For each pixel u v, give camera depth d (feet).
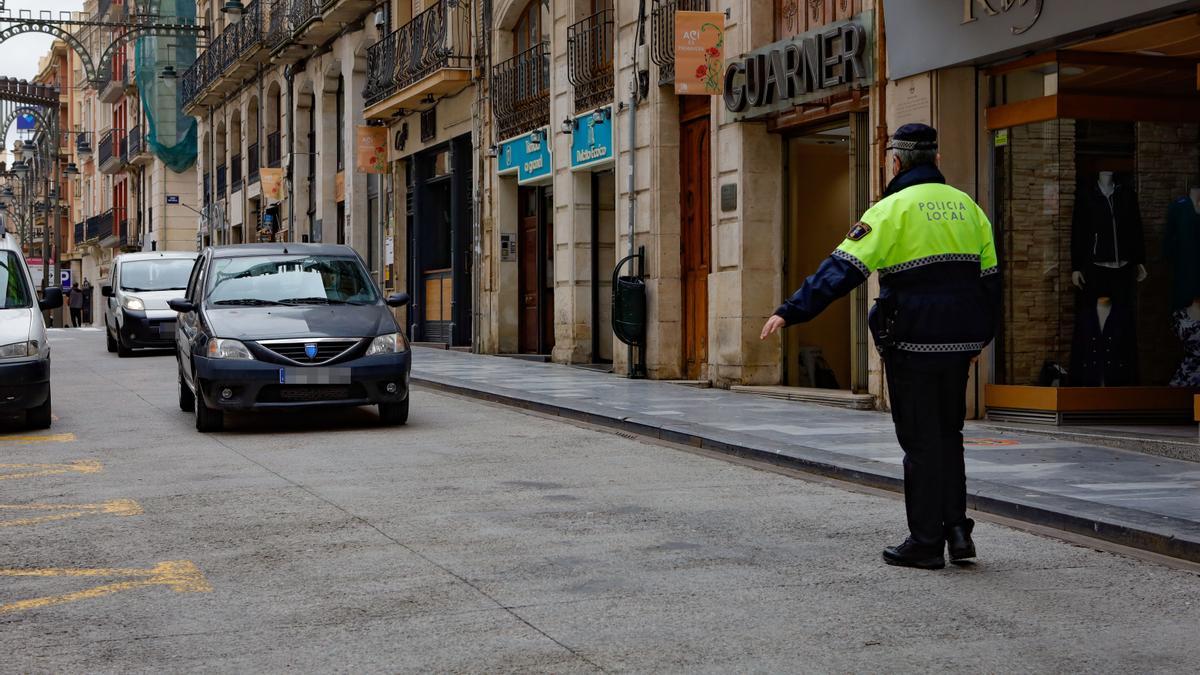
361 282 41.86
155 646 15.35
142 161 175.73
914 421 19.40
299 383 36.96
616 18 58.70
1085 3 33.22
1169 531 20.52
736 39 49.49
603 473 29.66
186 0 162.09
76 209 243.40
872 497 26.23
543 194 72.38
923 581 18.63
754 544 21.33
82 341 100.63
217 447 34.58
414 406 46.11
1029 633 15.84
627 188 58.08
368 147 92.58
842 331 49.62
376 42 92.99
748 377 49.44
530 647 15.21
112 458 32.58
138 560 20.29
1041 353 37.88
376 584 18.47
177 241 169.07
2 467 31.14
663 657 14.79
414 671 14.26
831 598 17.62
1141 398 37.24
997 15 35.99
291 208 113.29
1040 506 23.06
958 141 38.83
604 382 53.88
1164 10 31.60
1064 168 37.27
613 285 56.49
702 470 30.19
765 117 48.73
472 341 78.59
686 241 55.93
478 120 76.69
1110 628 16.08
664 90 55.67
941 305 19.15
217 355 36.86
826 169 49.14
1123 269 37.24
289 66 113.29
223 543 21.54
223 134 145.59
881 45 41.22
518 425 39.91
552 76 66.59
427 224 89.76
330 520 23.56
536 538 21.83
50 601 17.65
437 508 24.81
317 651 15.10
